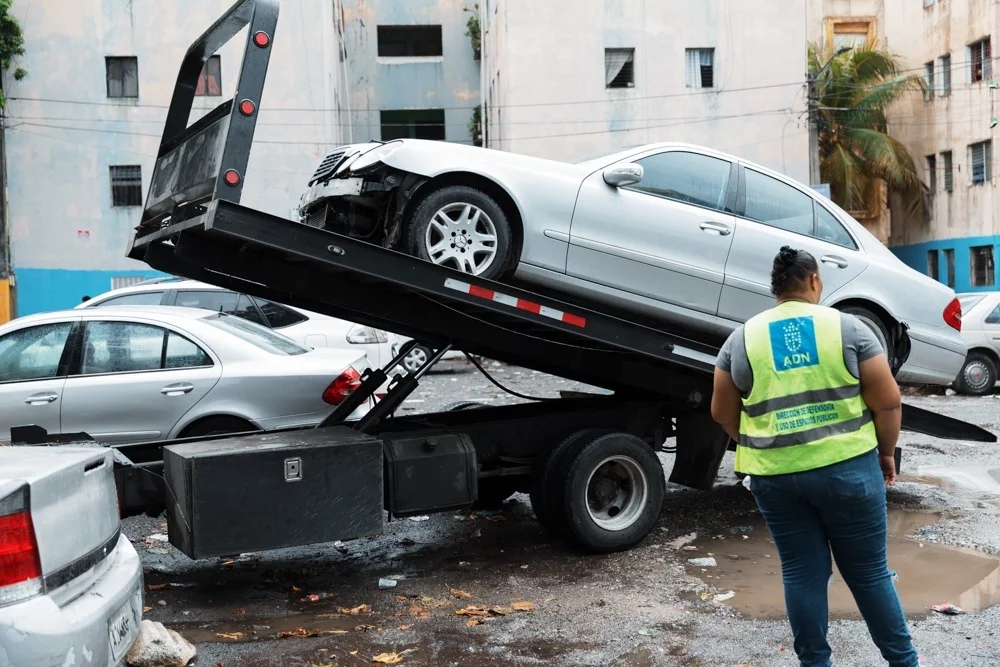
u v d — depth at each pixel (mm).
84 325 7531
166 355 7477
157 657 4359
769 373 3783
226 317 8094
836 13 38562
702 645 4590
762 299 7066
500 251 6285
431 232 6207
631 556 6266
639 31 29375
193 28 28656
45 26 28297
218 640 4832
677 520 7258
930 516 7074
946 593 5293
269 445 5441
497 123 32156
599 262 6574
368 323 6945
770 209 7234
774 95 29906
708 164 7086
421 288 5562
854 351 3707
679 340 6383
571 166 6645
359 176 6188
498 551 6512
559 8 29000
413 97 40812
